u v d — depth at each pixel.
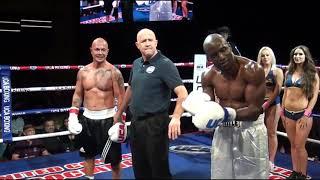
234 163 2.63
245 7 7.11
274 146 3.62
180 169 3.62
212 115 2.24
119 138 2.91
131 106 2.73
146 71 2.61
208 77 2.62
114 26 8.20
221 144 2.64
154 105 2.61
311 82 3.25
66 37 7.86
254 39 7.15
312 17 6.24
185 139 4.78
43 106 5.98
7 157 4.58
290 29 6.60
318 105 5.00
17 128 4.72
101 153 3.16
